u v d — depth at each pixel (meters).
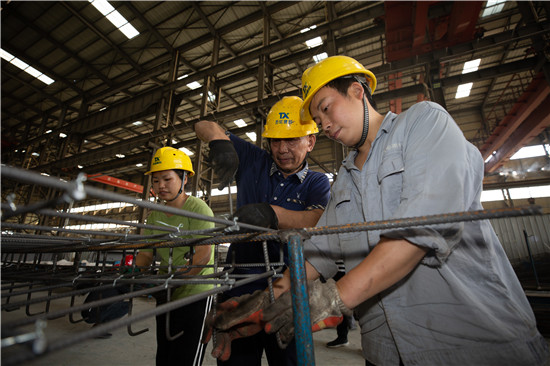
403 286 0.75
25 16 9.14
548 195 11.69
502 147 10.09
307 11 8.21
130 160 10.66
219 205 15.20
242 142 1.73
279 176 1.55
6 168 0.27
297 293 0.59
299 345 0.57
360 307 0.89
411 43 6.11
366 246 0.88
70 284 0.82
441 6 5.31
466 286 0.69
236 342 1.21
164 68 10.17
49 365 2.25
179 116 12.53
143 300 5.14
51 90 12.28
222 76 10.30
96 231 0.78
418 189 0.64
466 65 9.99
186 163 1.86
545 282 5.09
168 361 1.33
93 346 2.73
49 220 11.55
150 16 8.76
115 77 11.45
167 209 0.44
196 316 1.35
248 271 1.33
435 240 0.58
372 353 0.82
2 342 0.25
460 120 12.79
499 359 0.63
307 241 1.01
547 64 5.93
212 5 8.24
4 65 10.97
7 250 1.02
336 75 0.88
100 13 8.86
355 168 0.94
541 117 7.48
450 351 0.67
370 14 6.97
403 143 0.80
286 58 8.23
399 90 7.07
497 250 0.77
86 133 11.83
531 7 5.82
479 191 0.74
